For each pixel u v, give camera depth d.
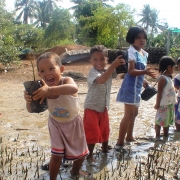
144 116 6.98
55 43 39.12
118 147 4.62
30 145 4.68
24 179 3.40
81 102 8.62
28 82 2.87
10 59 17.73
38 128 5.73
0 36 17.83
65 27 38.84
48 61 3.08
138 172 3.64
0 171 3.65
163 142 5.00
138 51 4.67
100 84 4.07
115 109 7.68
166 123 5.17
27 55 24.16
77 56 21.81
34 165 3.85
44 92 2.78
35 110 2.92
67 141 3.31
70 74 14.41
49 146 4.62
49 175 3.51
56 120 3.30
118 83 12.65
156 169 3.76
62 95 3.16
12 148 4.51
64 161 3.95
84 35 34.72
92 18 33.59
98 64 4.13
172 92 5.21
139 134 5.46
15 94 10.00
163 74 5.26
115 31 28.61
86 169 3.77
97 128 4.07
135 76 4.48
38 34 40.91
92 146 4.05
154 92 4.88
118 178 3.49
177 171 3.68
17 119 6.45
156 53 22.58
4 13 20.44
